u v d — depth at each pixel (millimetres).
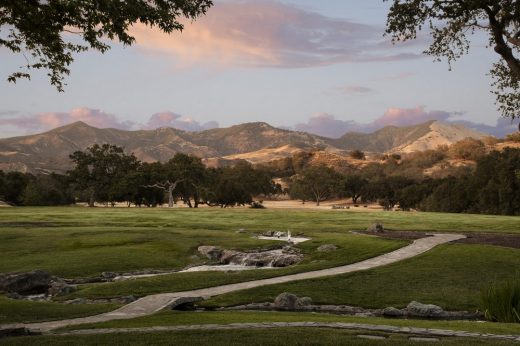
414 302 24781
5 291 28328
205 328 15992
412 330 16234
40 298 27547
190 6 16375
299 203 185000
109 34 16812
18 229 53219
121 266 37094
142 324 16922
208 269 38156
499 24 23766
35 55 18141
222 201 143500
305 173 173250
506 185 103188
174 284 28500
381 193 161625
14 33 17641
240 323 17109
